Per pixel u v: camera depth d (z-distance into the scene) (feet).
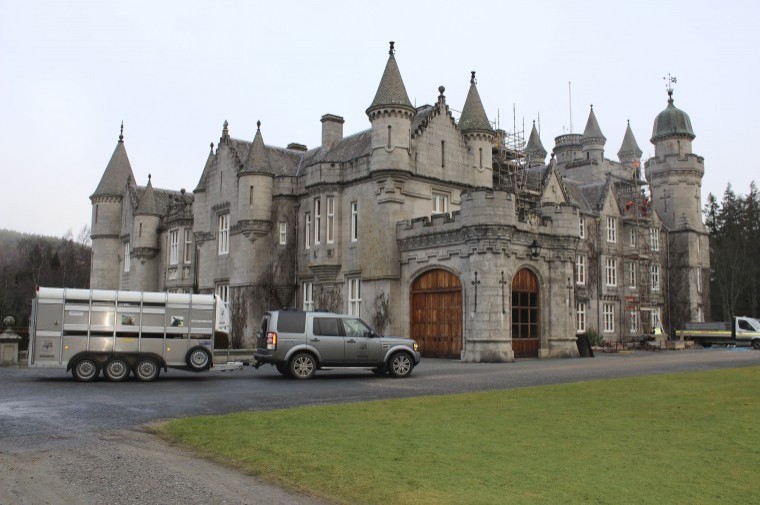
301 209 119.55
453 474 24.93
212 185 135.13
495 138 129.59
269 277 118.62
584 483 23.71
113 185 178.19
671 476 24.72
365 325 65.16
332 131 125.18
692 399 44.57
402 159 100.37
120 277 175.01
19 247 357.20
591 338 132.98
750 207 221.46
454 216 91.30
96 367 59.11
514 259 90.63
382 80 102.63
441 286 94.07
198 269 141.28
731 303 207.62
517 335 92.32
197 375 66.85
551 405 41.73
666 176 180.65
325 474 25.00
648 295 163.73
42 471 26.08
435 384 56.49
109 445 30.76
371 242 102.94
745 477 24.61
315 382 59.11
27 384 55.98
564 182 156.97
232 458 27.81
